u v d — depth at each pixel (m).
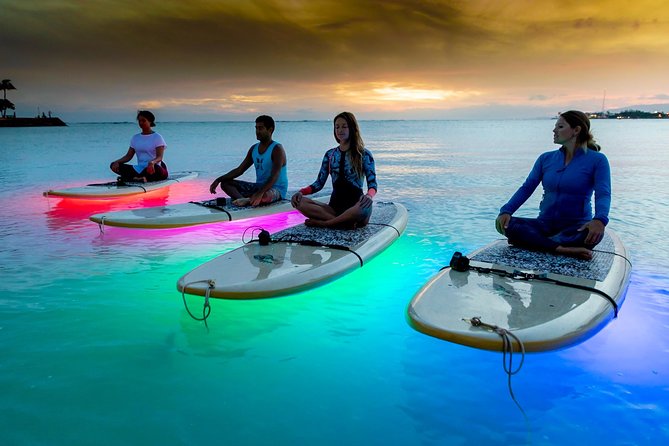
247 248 4.15
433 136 39.31
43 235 6.08
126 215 5.66
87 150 22.28
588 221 4.06
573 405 2.49
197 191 9.95
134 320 3.54
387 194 9.30
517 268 3.45
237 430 2.28
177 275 4.55
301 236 4.55
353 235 4.61
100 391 2.61
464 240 5.71
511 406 2.50
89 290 4.14
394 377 2.80
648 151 17.98
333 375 2.82
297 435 2.24
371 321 3.59
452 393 2.63
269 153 6.42
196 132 59.00
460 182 10.96
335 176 5.14
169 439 2.21
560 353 3.02
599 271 3.38
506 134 43.62
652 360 2.90
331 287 4.23
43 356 2.99
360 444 2.18
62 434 2.24
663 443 2.18
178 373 2.82
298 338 3.30
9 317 3.55
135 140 8.72
